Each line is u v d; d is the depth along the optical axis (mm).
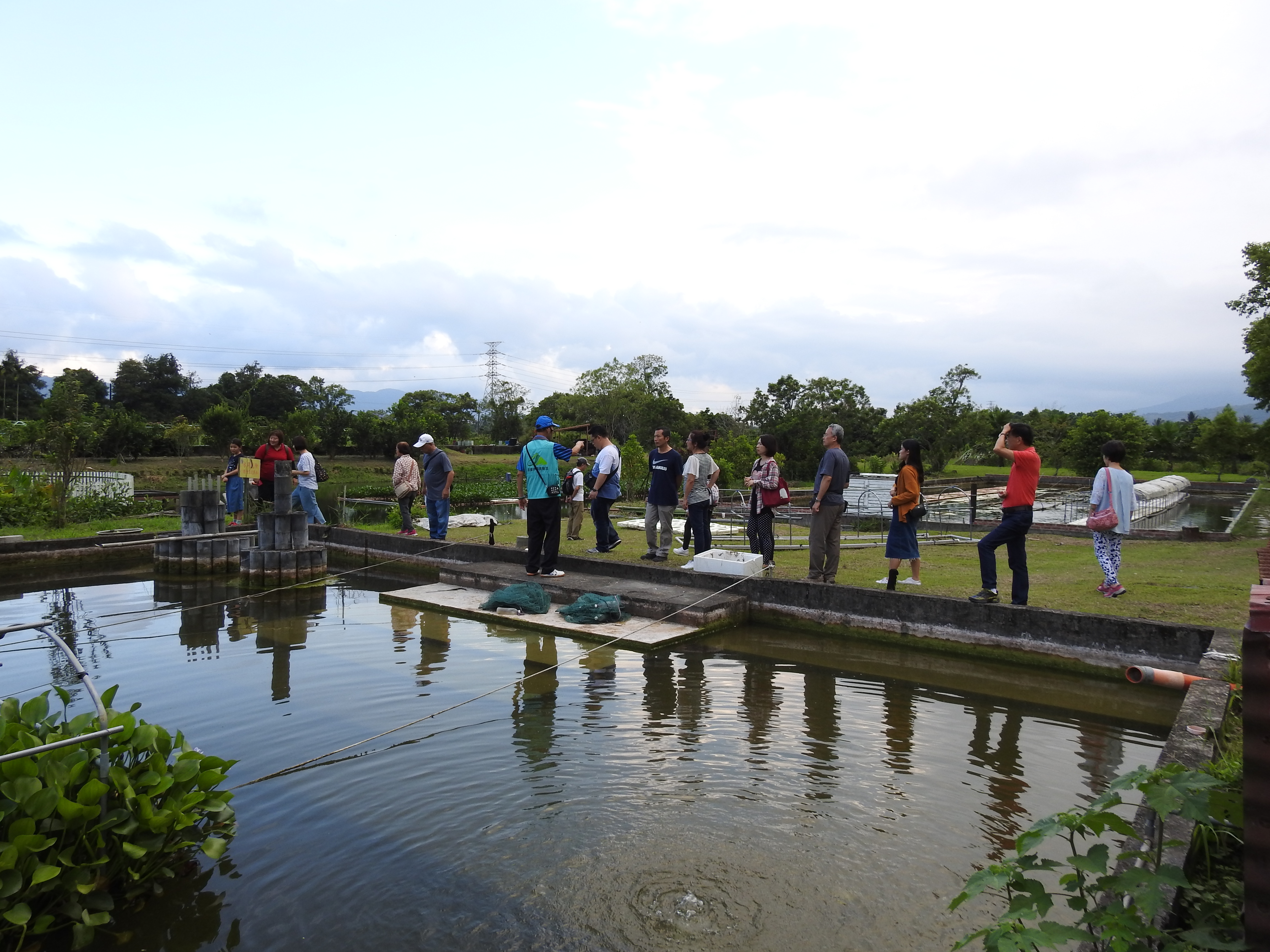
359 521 18688
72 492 16562
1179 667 5957
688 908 3029
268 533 10375
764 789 4121
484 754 4562
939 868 3346
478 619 8109
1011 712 5465
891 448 53188
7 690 5754
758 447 9102
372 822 3727
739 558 8789
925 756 4617
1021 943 2070
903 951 2768
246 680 5980
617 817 3787
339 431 49812
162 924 2961
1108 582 7574
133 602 9188
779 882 3225
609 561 9469
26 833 2707
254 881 3236
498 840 3559
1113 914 2129
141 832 3072
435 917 2979
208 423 43375
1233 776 2977
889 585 7691
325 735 4848
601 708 5418
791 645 7336
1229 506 28797
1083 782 4277
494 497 29547
